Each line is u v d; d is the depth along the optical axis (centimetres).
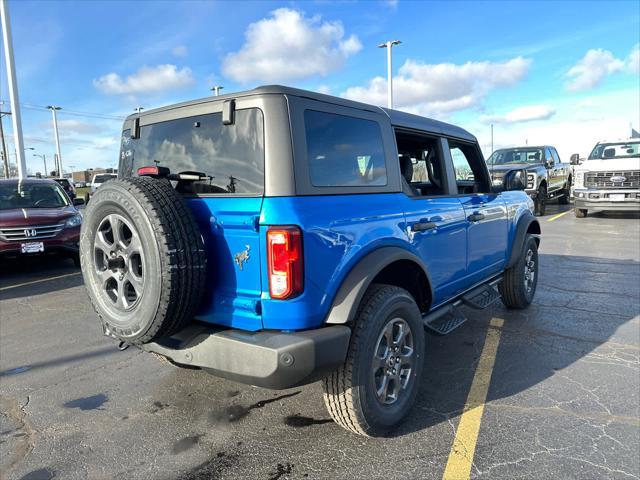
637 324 509
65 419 337
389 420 297
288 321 250
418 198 349
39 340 504
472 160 471
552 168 1694
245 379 252
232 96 269
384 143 325
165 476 271
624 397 348
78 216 898
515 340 468
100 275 281
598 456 277
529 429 307
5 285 787
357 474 267
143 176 281
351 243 275
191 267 249
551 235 1159
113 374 411
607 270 772
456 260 396
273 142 252
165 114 309
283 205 246
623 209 1359
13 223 802
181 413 342
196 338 268
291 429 317
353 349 274
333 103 288
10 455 294
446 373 395
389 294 296
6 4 1706
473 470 267
